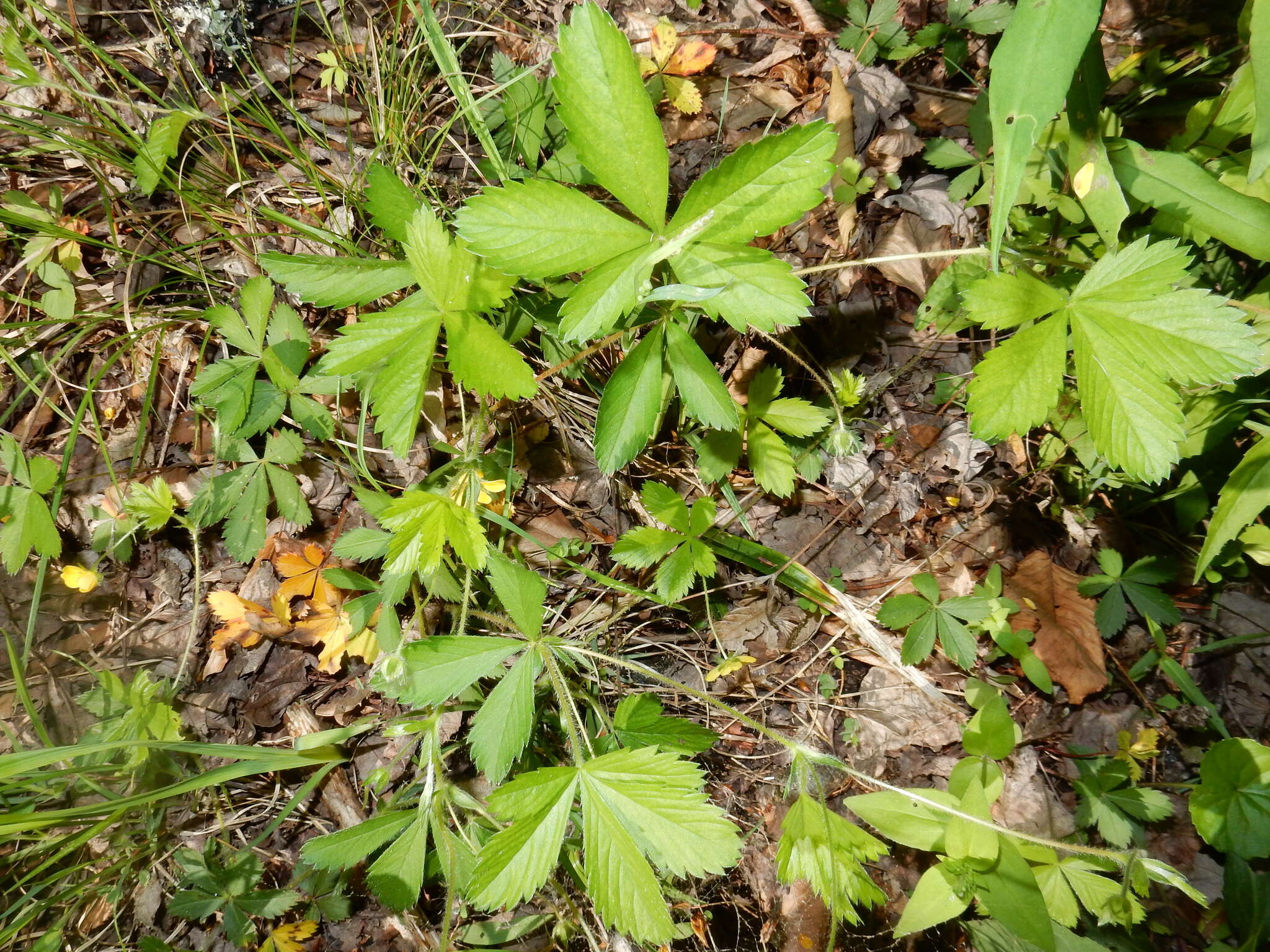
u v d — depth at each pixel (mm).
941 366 2168
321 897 1693
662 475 2074
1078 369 1314
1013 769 1891
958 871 1521
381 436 2012
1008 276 1329
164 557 1893
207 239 1983
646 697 1660
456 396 1991
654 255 1252
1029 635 1945
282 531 1922
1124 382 1264
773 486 1811
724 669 1863
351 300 1560
